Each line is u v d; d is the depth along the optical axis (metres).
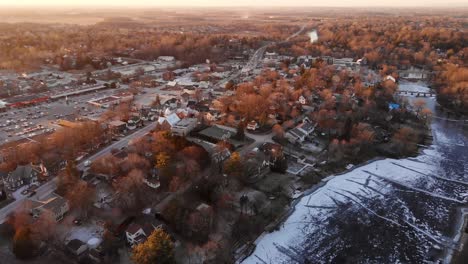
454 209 148.25
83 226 126.31
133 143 176.75
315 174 167.38
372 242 128.75
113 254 112.19
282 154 176.25
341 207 147.25
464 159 189.75
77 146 179.00
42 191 144.38
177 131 194.62
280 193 150.25
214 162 165.88
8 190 144.25
